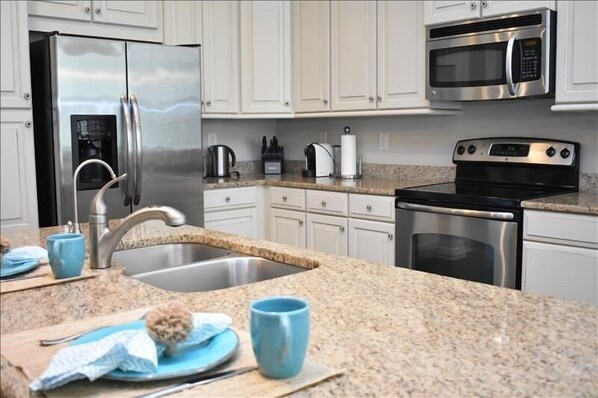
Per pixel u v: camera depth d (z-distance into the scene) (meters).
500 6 2.98
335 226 3.64
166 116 3.45
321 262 1.62
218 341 0.92
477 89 3.14
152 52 3.37
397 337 1.00
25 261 1.55
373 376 0.84
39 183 3.34
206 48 3.98
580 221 2.50
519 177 3.31
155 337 0.84
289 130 4.80
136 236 2.06
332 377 0.83
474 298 1.24
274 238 4.08
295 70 4.21
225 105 4.10
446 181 3.75
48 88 3.13
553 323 1.07
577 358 0.90
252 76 4.16
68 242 1.42
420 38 3.42
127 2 3.60
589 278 2.49
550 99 3.21
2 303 1.23
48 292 1.32
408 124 3.95
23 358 0.90
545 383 0.81
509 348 0.95
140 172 3.28
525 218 2.68
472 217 2.85
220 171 4.30
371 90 3.72
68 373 0.77
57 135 3.09
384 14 3.60
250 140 4.75
